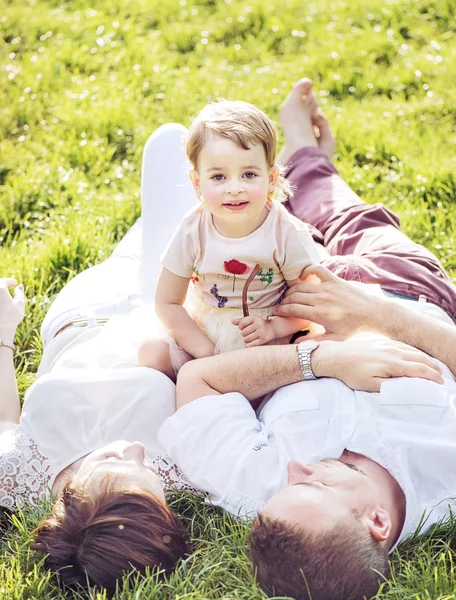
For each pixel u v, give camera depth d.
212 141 2.64
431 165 4.62
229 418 2.58
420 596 2.33
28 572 2.54
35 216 4.52
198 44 6.18
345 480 2.31
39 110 5.44
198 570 2.48
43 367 3.11
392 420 2.53
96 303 3.29
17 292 3.20
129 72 5.86
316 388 2.61
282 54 6.05
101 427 2.65
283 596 2.19
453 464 2.51
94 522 2.28
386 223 3.55
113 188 4.74
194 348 2.89
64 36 6.33
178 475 2.65
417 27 6.07
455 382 2.73
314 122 4.40
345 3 6.42
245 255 2.76
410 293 3.07
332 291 2.85
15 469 2.65
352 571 2.16
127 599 2.29
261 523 2.23
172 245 2.84
